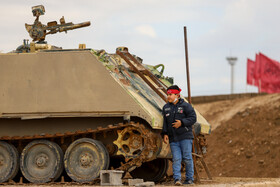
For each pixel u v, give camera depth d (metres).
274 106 42.91
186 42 16.86
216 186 13.89
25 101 15.89
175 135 14.66
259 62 54.16
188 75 16.77
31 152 15.73
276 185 15.78
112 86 15.20
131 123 14.80
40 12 17.64
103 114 15.17
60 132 15.98
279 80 53.47
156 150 15.38
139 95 15.70
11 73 16.08
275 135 38.84
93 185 14.67
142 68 17.75
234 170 36.69
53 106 15.66
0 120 16.47
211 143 41.03
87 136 15.72
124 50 18.30
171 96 14.80
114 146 15.41
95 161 15.08
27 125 16.28
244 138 40.03
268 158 36.62
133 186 13.84
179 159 14.61
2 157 16.02
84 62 15.54
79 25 17.42
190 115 14.68
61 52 15.75
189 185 14.23
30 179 15.56
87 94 15.39
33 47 16.61
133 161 14.90
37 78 15.89
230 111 46.25
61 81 15.68
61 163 15.52
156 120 14.88
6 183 15.68
